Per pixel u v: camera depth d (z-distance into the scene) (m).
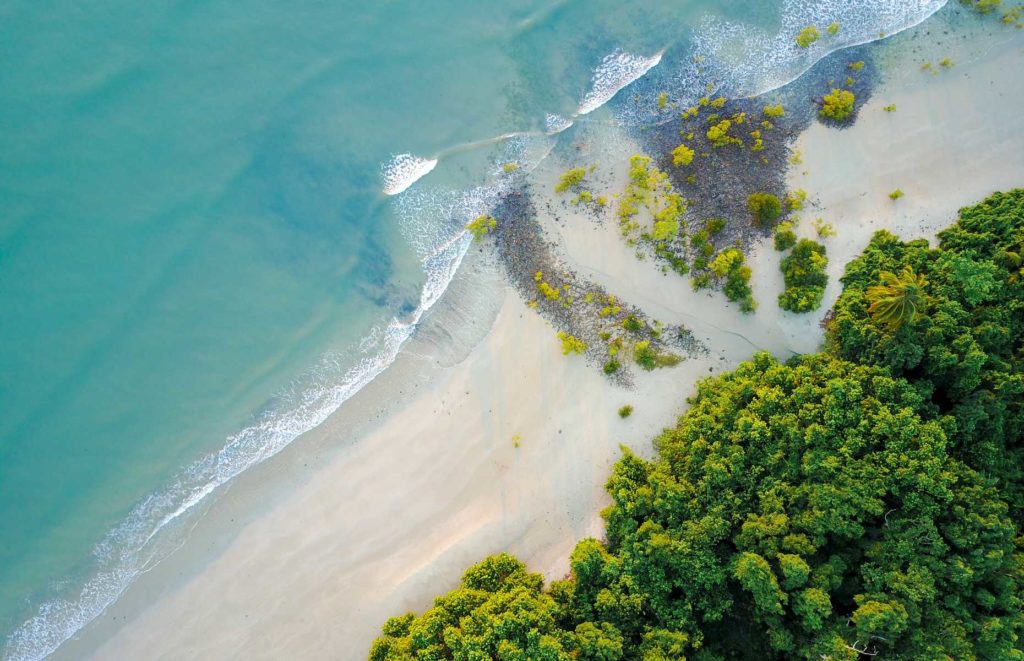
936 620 27.67
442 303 35.38
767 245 34.72
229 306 35.38
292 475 34.59
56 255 34.88
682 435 32.41
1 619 33.94
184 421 34.88
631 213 35.06
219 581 34.03
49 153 35.03
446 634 29.25
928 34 35.75
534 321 34.97
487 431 34.53
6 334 34.56
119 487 34.53
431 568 33.56
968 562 28.03
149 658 33.62
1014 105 35.19
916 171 35.03
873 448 29.78
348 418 34.91
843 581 29.70
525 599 29.61
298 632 33.69
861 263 33.16
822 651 27.53
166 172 35.50
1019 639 27.84
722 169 35.22
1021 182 34.69
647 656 28.48
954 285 31.47
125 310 34.97
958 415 30.25
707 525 29.73
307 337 35.41
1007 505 28.67
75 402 34.62
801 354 34.00
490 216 35.69
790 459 30.28
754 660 30.12
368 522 34.19
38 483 34.38
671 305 34.75
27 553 34.19
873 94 35.53
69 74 35.25
